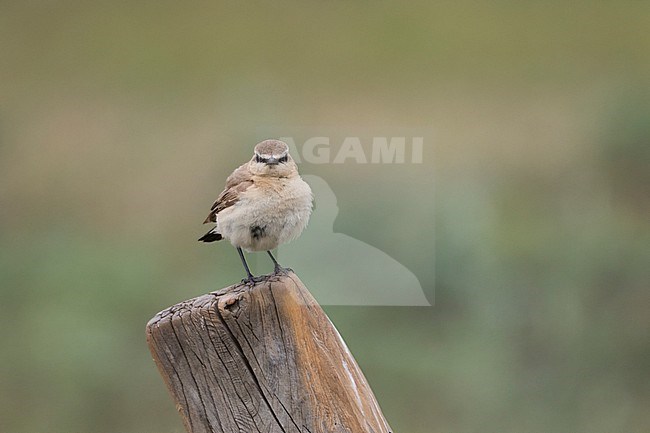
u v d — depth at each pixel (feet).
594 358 44.47
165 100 57.62
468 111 55.31
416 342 39.60
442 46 64.39
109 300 46.11
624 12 68.59
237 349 20.49
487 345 41.47
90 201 52.54
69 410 44.19
